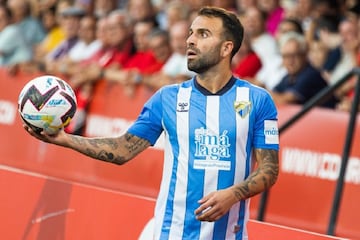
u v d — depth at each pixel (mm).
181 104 12695
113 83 25766
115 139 12977
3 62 31281
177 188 12578
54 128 12719
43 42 31578
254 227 14773
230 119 12516
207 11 12789
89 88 26328
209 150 12492
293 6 26906
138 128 12984
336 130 21062
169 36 25641
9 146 28625
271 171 12438
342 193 19969
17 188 17094
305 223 21312
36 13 31812
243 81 12812
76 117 26375
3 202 17234
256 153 12633
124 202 15648
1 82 29422
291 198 21656
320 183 21156
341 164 18391
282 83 23094
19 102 12820
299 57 22578
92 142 12867
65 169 26188
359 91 18438
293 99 22484
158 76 24641
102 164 25078
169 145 12750
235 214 12578
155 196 23594
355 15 23859
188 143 12578
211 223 12492
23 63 28922
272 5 26625
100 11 30312
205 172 12461
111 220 15734
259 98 12625
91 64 26766
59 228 16328
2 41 31156
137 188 24094
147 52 26156
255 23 24641
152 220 15180
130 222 15500
